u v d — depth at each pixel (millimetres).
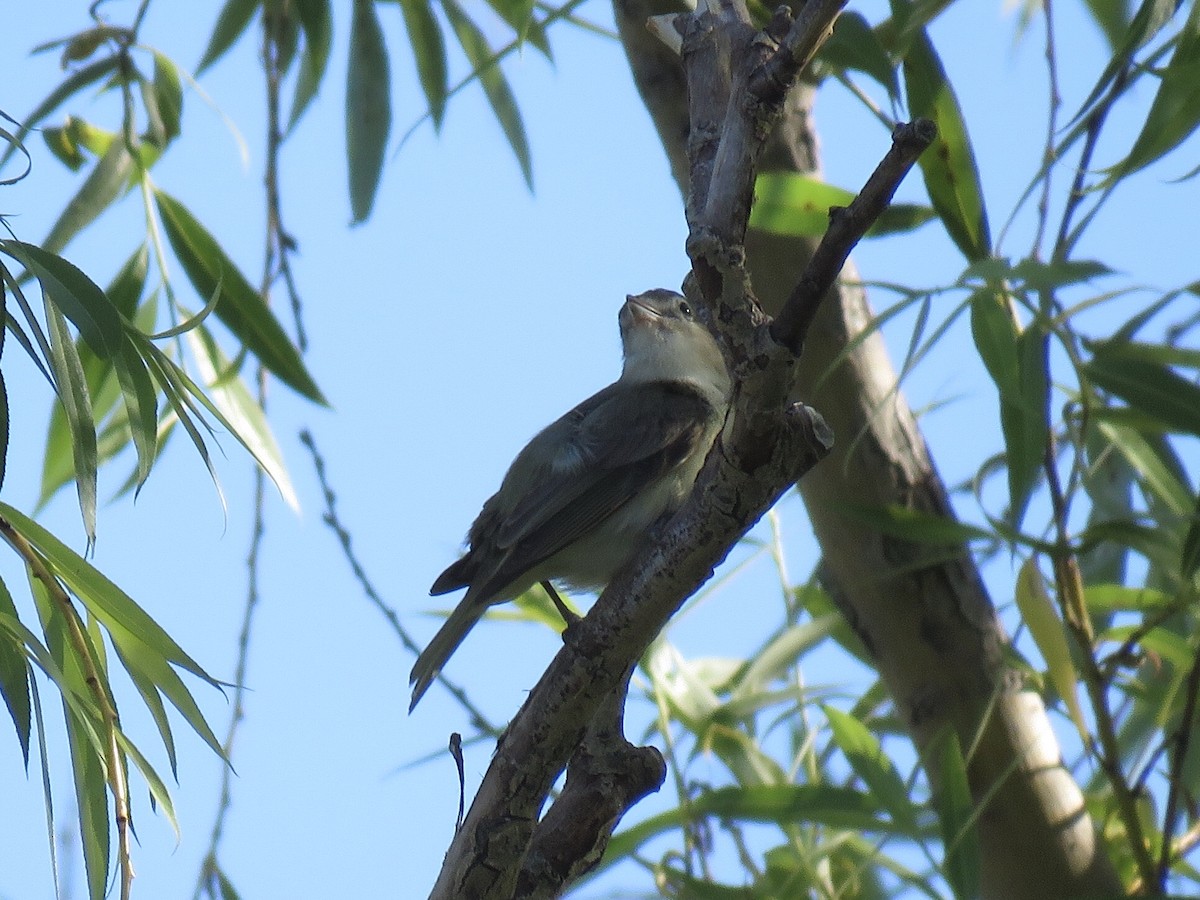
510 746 6688
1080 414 9031
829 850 9414
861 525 9422
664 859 9453
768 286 9359
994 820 9438
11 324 6043
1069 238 8227
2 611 6543
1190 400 8141
